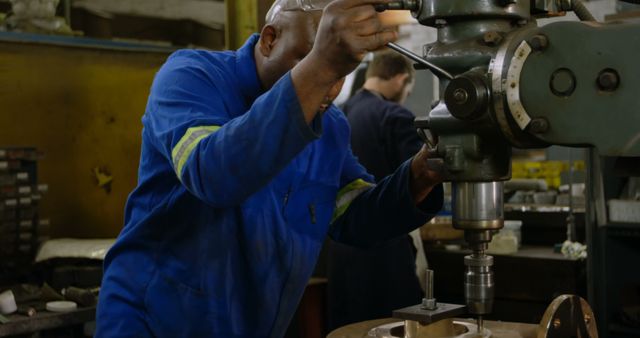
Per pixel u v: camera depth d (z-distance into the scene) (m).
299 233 1.39
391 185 1.42
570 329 1.16
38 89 3.01
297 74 1.00
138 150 3.23
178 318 1.31
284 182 1.36
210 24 3.38
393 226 1.45
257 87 1.33
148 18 3.25
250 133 1.00
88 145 3.14
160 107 1.22
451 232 3.47
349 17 0.97
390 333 1.27
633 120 1.00
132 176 3.24
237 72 1.33
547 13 1.18
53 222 3.08
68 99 3.07
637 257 3.15
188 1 3.33
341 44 0.97
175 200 1.30
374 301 3.10
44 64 3.00
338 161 1.46
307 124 1.00
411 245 3.18
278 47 1.28
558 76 1.03
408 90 3.34
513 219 3.71
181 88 1.24
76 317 2.34
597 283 3.08
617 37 1.00
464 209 1.15
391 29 1.02
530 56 1.03
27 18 2.85
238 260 1.33
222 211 1.30
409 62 3.30
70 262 2.70
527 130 1.04
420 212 1.41
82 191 3.14
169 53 3.21
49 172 3.06
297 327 3.26
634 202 3.04
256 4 3.08
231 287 1.32
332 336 1.29
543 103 1.03
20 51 2.93
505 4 1.09
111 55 3.12
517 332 1.26
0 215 2.78
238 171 1.01
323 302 3.38
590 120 1.02
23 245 2.84
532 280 3.23
